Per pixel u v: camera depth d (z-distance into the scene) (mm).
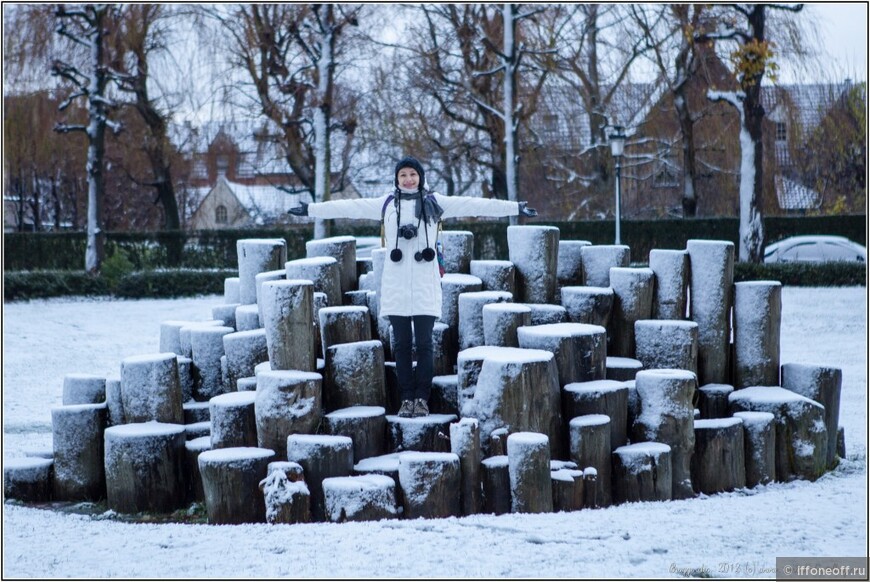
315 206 7641
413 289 7469
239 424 7418
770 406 8156
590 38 34500
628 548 5793
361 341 7746
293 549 5859
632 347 8445
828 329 20219
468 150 34062
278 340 7434
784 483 8031
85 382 8664
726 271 8625
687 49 31250
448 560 5559
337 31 28125
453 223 33969
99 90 29109
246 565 5555
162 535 6434
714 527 6297
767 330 8609
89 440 8094
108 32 29047
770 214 35938
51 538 6477
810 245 31266
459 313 8102
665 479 7324
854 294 25031
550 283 8500
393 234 7504
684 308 8578
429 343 7574
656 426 7531
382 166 38188
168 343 9438
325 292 8164
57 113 31578
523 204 7715
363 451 7270
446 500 6734
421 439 7359
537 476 6793
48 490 8156
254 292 9180
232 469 6883
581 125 37438
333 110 32625
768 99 35125
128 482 7543
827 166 40250
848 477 8258
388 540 5996
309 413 7227
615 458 7344
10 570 5633
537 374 7129
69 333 21188
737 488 7730
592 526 6277
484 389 7176
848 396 13070
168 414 8047
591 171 38688
